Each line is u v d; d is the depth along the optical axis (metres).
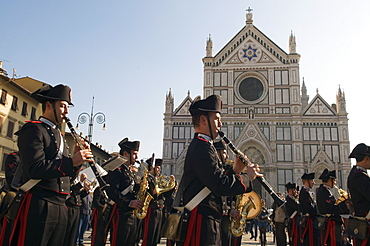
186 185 5.80
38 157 5.54
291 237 14.21
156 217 13.30
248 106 62.09
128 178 10.27
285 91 62.00
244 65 63.91
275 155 59.28
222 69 64.44
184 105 64.06
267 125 61.09
